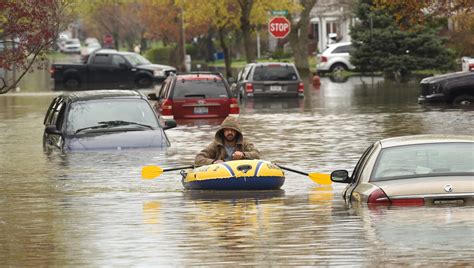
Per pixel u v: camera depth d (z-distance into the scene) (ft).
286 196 137.90
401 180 112.06
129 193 144.87
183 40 625.82
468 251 91.91
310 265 89.40
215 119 277.23
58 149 200.03
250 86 362.74
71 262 94.38
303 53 545.85
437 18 490.49
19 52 218.18
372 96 365.40
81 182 158.71
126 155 191.21
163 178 160.97
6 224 119.24
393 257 90.84
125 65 508.94
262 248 98.37
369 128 241.96
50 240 106.93
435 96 300.81
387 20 510.99
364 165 118.42
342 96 371.35
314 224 111.34
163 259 94.32
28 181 161.68
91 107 204.03
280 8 530.68
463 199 109.50
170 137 230.27
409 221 105.70
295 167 173.68
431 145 115.34
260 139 223.71
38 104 363.15
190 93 277.03
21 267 92.58
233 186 140.77
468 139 116.57
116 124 202.39
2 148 215.31
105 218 121.80
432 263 87.71
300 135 230.68
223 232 108.47
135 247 101.14
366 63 515.09
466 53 513.45
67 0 227.61
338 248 96.43
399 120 260.62
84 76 510.58
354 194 117.39
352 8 627.46
